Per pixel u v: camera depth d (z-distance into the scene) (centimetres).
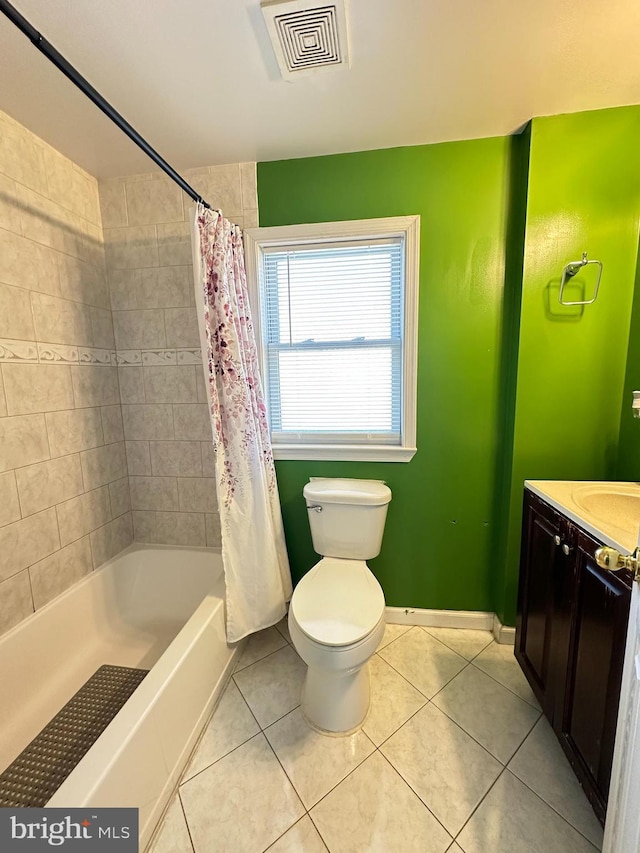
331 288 175
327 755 123
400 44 105
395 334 173
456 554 179
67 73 80
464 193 154
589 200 141
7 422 135
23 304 141
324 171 161
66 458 162
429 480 175
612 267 143
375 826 104
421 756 123
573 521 110
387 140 151
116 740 94
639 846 66
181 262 179
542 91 125
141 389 194
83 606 166
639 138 136
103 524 185
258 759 122
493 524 174
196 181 171
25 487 143
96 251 179
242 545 158
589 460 154
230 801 110
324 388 183
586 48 107
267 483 172
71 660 158
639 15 96
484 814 106
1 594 134
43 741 125
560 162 140
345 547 168
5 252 134
